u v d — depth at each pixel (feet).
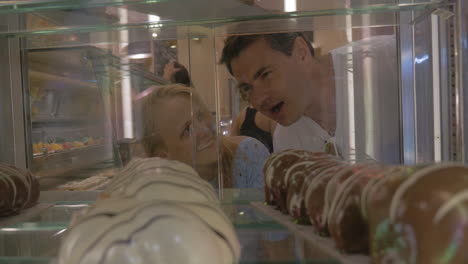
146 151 3.70
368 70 3.55
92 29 3.18
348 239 1.88
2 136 3.52
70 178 3.65
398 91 3.47
